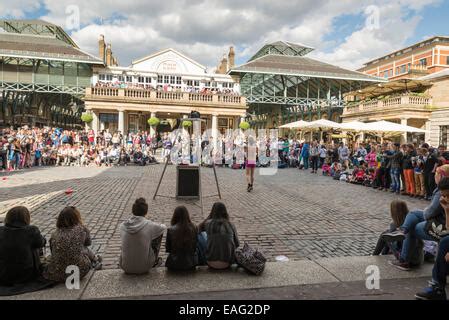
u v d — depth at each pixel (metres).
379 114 29.09
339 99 34.66
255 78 37.44
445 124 25.27
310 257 5.25
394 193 11.78
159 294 3.72
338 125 19.42
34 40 32.06
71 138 21.83
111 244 5.58
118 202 8.80
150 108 29.69
